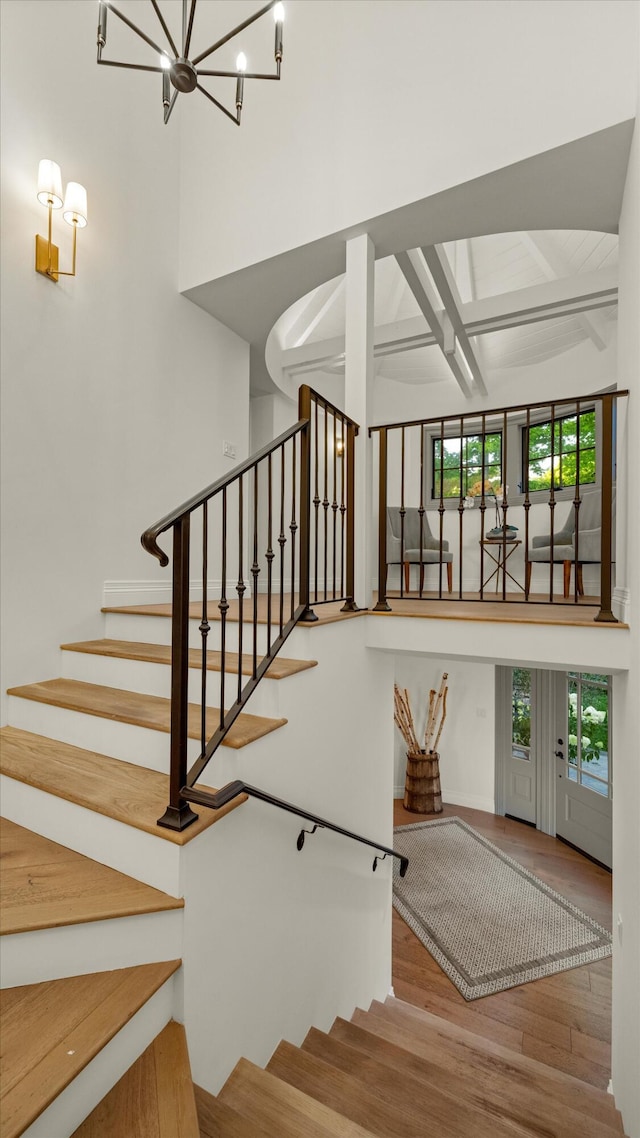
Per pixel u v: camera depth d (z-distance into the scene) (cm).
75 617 268
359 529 277
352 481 262
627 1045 218
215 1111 128
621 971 238
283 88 309
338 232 286
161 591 325
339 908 237
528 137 237
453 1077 206
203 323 369
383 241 297
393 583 590
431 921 408
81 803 152
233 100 326
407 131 268
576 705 543
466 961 362
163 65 172
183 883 132
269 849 173
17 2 239
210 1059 141
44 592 251
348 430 264
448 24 259
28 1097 92
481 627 243
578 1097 223
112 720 188
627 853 222
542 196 260
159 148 330
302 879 198
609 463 223
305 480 212
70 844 158
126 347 303
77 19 271
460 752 655
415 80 267
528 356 557
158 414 327
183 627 135
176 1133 101
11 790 175
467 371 574
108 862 147
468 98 252
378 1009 279
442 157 258
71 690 228
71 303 266
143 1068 116
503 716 625
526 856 517
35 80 247
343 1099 162
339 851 235
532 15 239
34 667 245
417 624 257
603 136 223
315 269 320
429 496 615
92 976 125
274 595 439
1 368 230
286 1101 140
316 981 212
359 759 260
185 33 171
